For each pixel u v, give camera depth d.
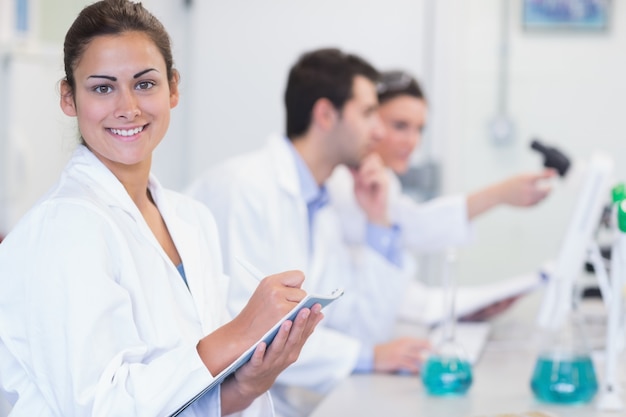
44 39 3.17
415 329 3.14
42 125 3.15
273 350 1.49
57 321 1.42
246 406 1.65
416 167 4.05
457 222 3.14
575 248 2.21
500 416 1.83
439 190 4.08
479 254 4.00
